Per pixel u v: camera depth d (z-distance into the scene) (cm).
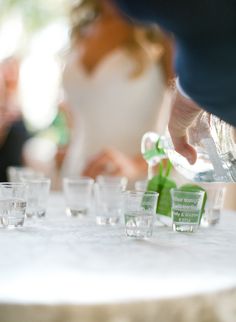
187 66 90
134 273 105
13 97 369
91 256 116
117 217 160
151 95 279
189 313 95
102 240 134
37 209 164
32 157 344
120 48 279
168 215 160
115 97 280
